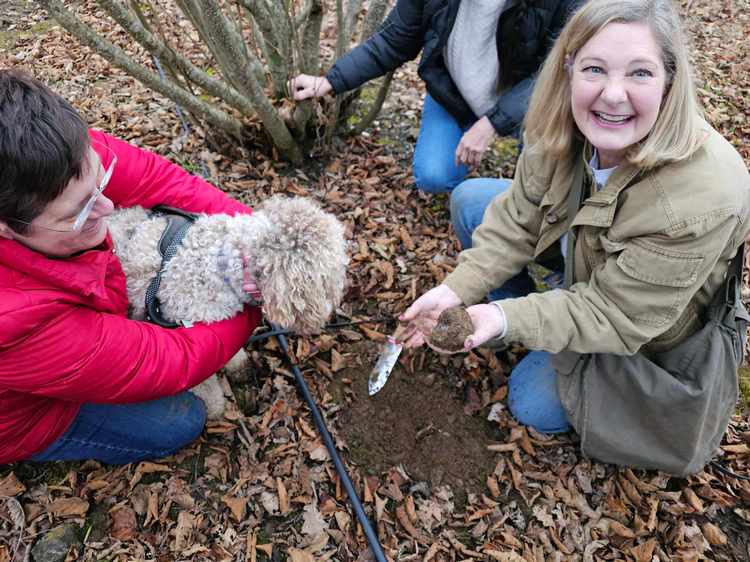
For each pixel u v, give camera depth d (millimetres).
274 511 2195
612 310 1829
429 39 3016
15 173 1240
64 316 1517
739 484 2301
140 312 1985
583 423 2145
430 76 3189
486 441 2451
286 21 3068
